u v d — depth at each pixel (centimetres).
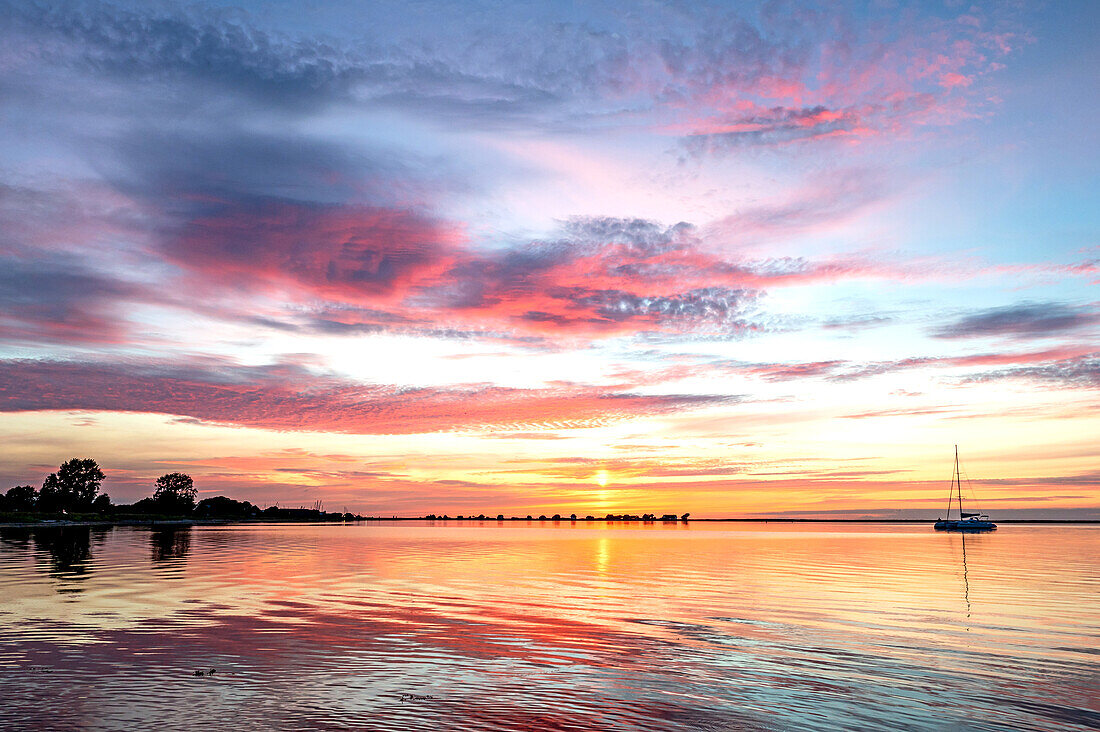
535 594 3650
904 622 2806
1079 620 2864
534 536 13800
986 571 5138
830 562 6116
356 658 2102
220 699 1667
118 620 2691
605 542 10650
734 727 1527
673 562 6094
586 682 1872
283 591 3659
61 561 5550
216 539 10344
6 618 2730
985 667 2059
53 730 1444
